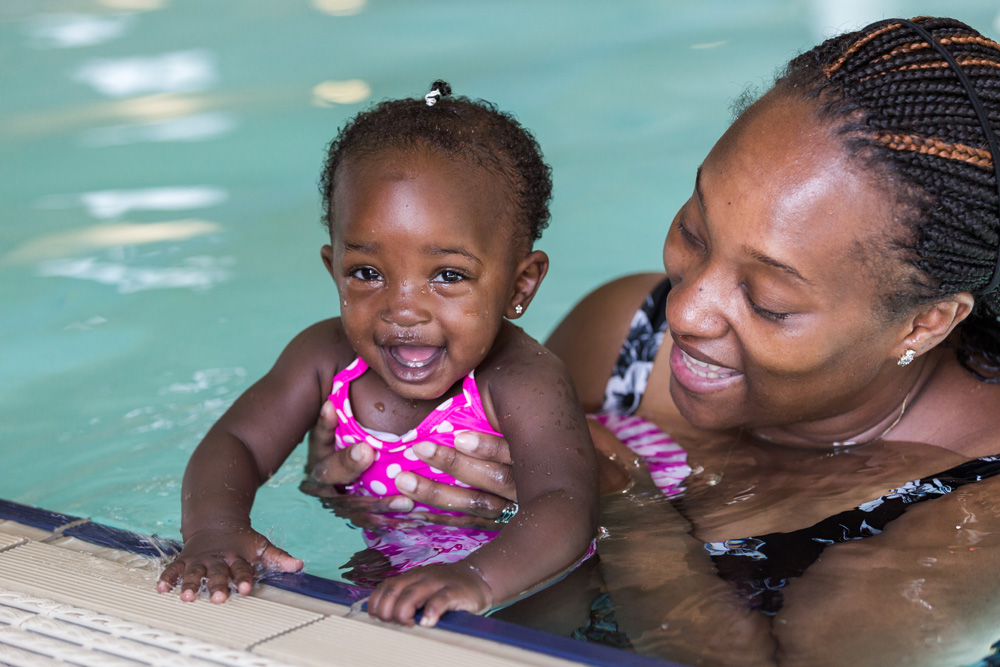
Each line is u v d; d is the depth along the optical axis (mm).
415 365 2025
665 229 4438
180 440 2586
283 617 1562
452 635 1508
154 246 4133
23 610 1578
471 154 2012
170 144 5266
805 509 1896
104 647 1484
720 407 2004
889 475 1973
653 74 6320
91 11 7270
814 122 1724
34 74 6129
